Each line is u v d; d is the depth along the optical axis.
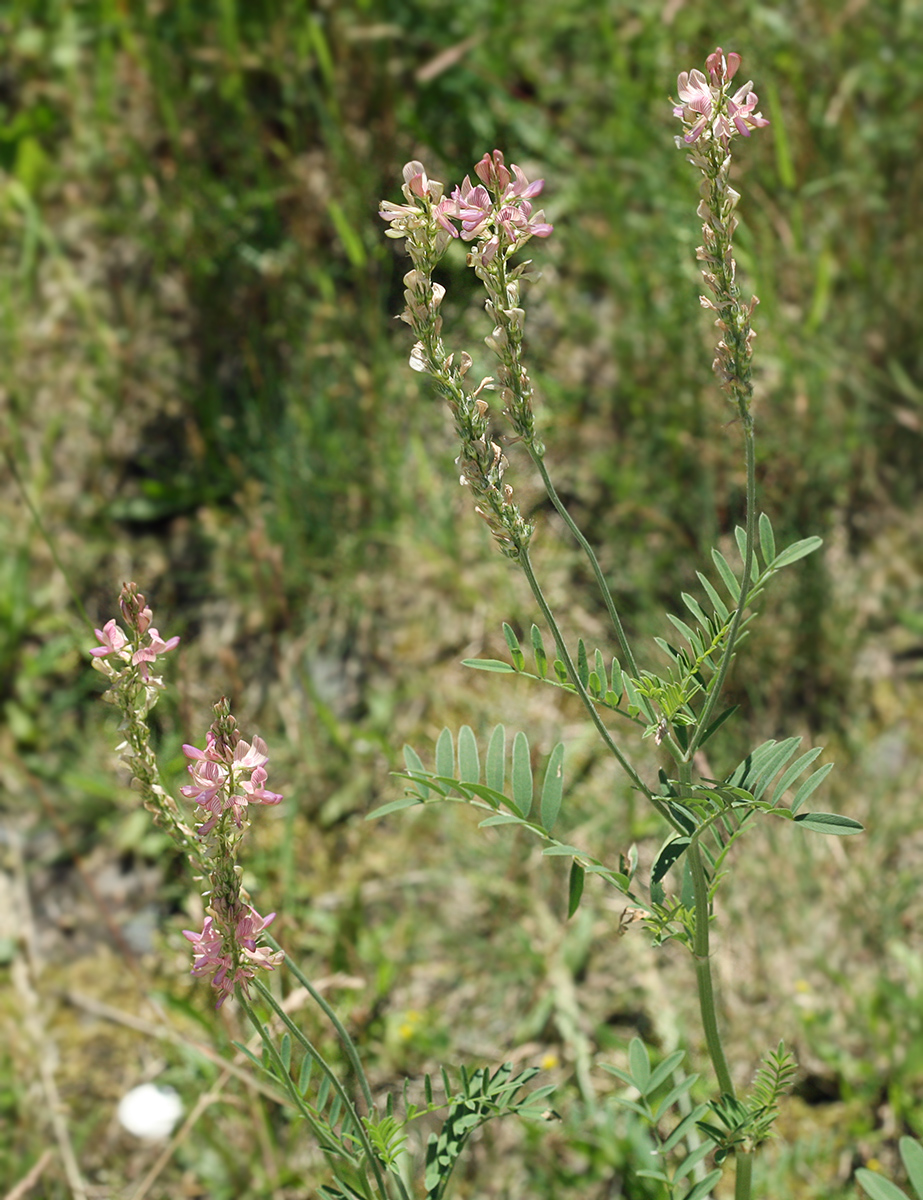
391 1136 1.42
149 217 4.12
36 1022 2.62
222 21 4.01
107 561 3.57
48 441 3.63
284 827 2.98
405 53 4.11
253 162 4.01
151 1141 2.47
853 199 3.75
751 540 1.36
